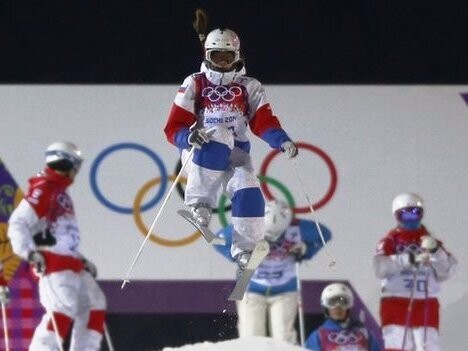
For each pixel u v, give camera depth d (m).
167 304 44.16
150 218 44.44
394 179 44.81
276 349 27.72
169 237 44.38
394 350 40.22
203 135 28.44
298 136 44.94
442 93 45.28
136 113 45.00
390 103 45.16
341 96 45.16
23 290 43.41
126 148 44.81
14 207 44.38
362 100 45.16
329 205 44.53
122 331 44.12
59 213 36.47
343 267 44.12
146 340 44.16
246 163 29.78
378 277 40.41
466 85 45.34
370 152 44.91
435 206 44.75
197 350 27.72
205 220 29.11
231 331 44.09
